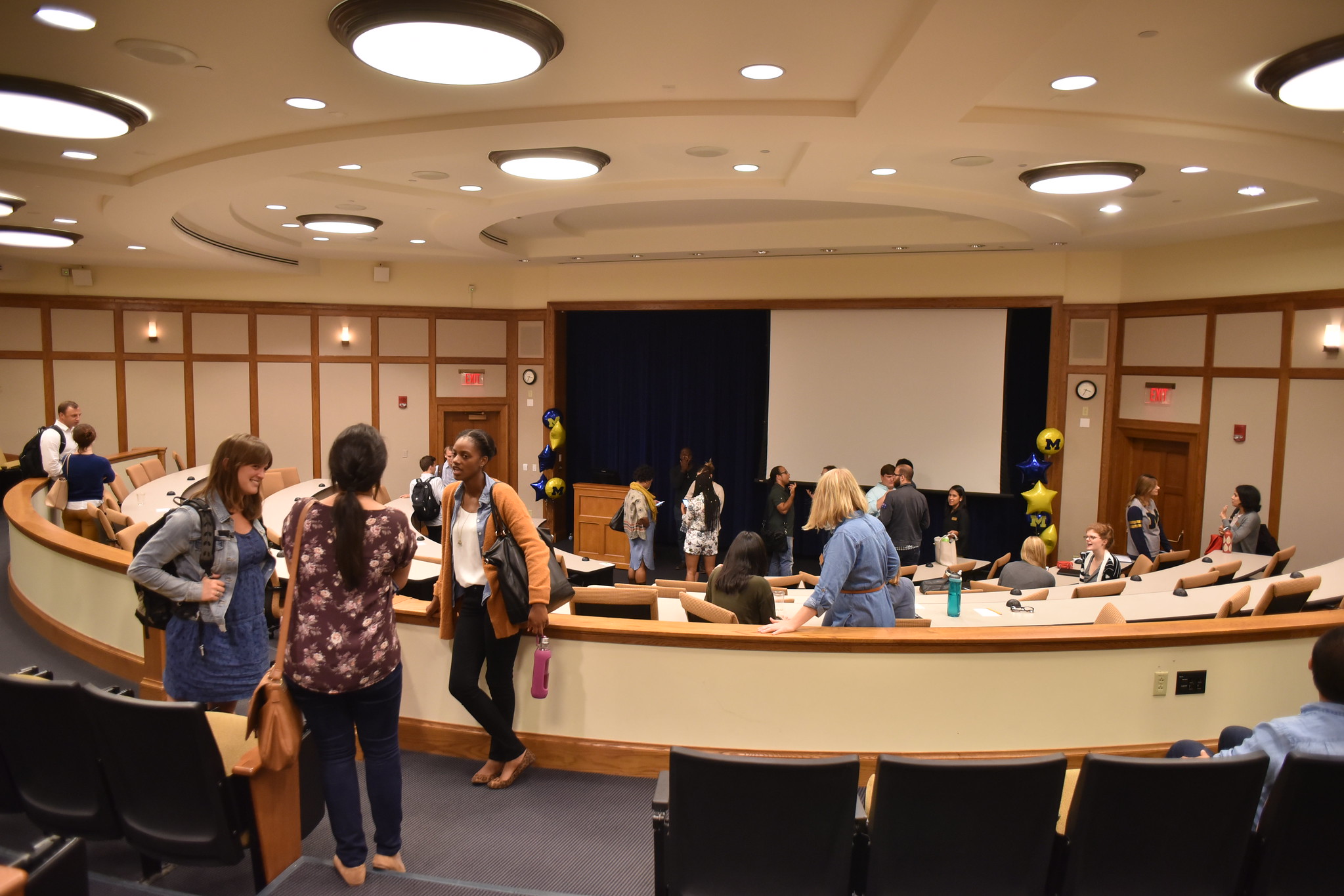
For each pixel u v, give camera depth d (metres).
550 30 3.41
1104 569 6.07
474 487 3.41
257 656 3.28
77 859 1.83
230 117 4.73
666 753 3.64
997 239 8.57
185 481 8.80
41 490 8.27
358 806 2.72
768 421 10.63
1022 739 3.63
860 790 3.55
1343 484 7.34
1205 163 5.25
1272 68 3.81
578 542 10.52
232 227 8.51
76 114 4.34
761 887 2.31
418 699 3.88
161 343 11.10
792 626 3.52
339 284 11.34
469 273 11.59
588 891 2.86
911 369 9.98
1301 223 7.34
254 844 2.60
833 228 9.05
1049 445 9.45
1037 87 4.21
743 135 4.84
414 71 3.67
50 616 5.68
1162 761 2.20
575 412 12.14
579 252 9.98
